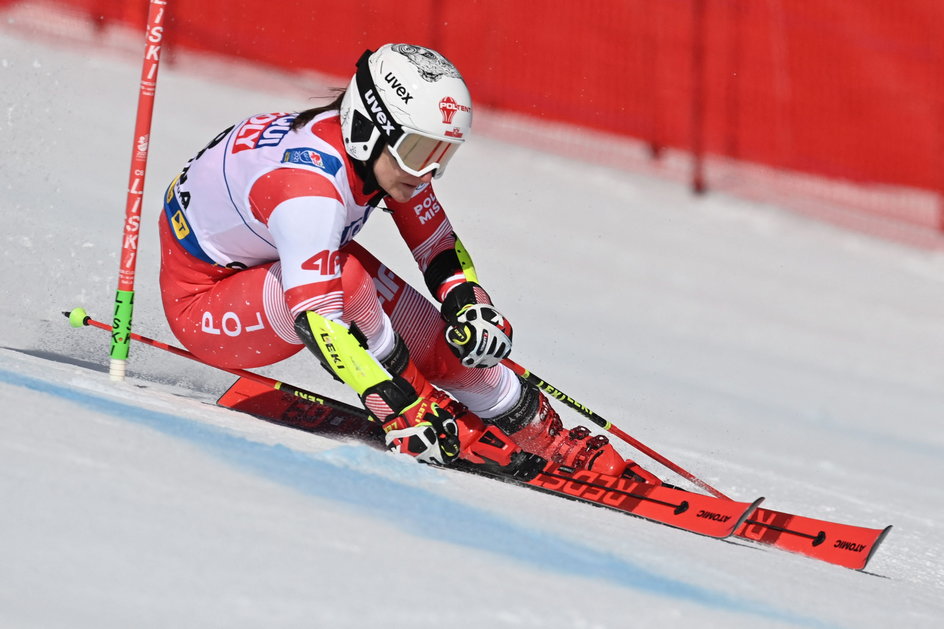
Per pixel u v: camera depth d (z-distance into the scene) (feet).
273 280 36.50
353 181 34.78
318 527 21.26
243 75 140.36
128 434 25.54
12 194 78.89
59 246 66.80
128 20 138.00
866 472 60.75
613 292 109.40
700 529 32.32
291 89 141.90
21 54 124.57
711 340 99.76
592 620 18.94
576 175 150.20
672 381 79.00
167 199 39.34
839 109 168.96
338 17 147.74
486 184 138.51
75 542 17.62
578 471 36.50
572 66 158.71
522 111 156.56
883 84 171.12
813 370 96.89
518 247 117.91
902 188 168.45
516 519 26.30
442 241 38.88
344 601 17.38
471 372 37.37
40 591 15.65
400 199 35.19
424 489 27.53
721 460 54.24
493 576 20.44
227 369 39.50
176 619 15.57
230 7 142.61
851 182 167.53
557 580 21.17
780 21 168.66
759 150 165.17
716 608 21.79
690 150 162.09
